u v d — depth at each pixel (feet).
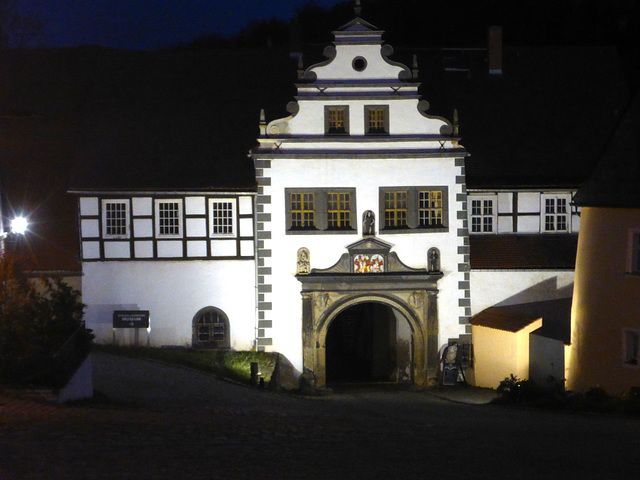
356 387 122.83
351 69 118.93
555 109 136.26
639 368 93.09
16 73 139.85
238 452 48.80
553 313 122.01
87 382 79.66
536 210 126.00
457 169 120.16
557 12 201.77
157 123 128.67
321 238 119.14
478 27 206.28
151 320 120.57
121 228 120.78
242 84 134.51
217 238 120.67
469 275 120.88
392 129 119.55
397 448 52.65
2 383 67.82
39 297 80.07
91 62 141.59
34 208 125.29
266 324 119.03
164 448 48.73
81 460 44.52
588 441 58.29
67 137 132.67
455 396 110.32
